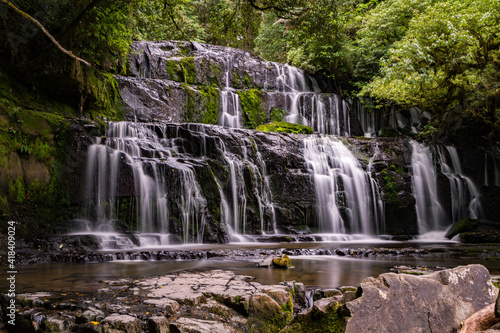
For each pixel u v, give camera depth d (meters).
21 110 10.84
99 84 14.26
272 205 13.55
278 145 14.57
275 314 3.77
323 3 12.46
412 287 2.78
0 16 10.23
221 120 18.03
